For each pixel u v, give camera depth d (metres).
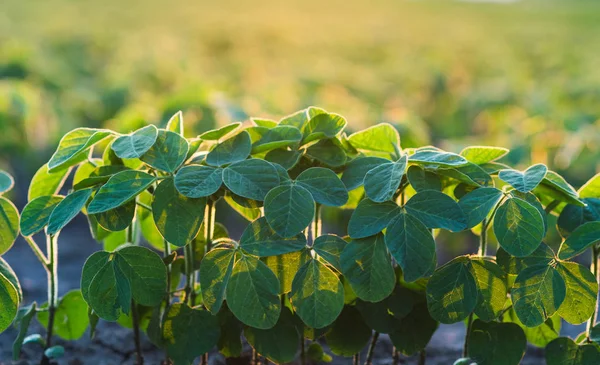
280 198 1.05
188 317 1.13
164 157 1.08
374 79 4.59
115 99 3.42
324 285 1.07
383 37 10.17
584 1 24.89
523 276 1.07
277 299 1.06
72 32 7.96
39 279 2.14
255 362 1.27
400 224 1.04
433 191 1.06
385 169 1.07
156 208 1.06
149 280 1.10
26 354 1.38
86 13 14.08
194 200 1.07
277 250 1.06
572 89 3.59
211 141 1.18
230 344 1.16
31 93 2.97
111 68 5.15
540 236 1.04
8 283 1.11
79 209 1.07
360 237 1.05
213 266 1.07
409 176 1.08
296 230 1.04
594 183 1.13
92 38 7.32
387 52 7.80
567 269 1.08
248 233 1.07
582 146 2.38
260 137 1.14
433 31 12.59
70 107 3.46
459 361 1.15
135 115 2.10
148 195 1.23
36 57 4.20
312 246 1.08
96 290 1.09
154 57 5.02
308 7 19.70
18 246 2.52
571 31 12.59
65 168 1.14
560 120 2.69
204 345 1.12
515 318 1.21
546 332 1.22
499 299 1.08
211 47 7.86
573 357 1.12
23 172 3.34
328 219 2.42
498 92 3.72
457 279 1.08
